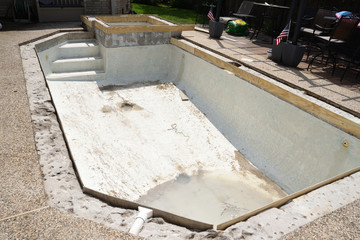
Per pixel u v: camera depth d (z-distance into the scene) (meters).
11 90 4.24
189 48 7.14
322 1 8.37
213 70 6.35
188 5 16.72
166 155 4.97
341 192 2.60
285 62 6.01
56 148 3.04
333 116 3.90
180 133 5.65
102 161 4.50
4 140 3.05
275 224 2.14
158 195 4.05
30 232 1.93
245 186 4.39
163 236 2.01
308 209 2.34
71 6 9.03
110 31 6.96
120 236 1.94
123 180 4.21
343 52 5.88
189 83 7.29
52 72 7.14
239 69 5.55
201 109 6.44
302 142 4.38
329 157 3.99
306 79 5.26
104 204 2.38
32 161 2.76
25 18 8.84
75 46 7.65
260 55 6.79
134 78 7.79
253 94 5.28
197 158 4.99
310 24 8.62
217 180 4.48
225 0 12.27
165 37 7.84
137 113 6.14
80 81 7.14
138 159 4.76
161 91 7.22
